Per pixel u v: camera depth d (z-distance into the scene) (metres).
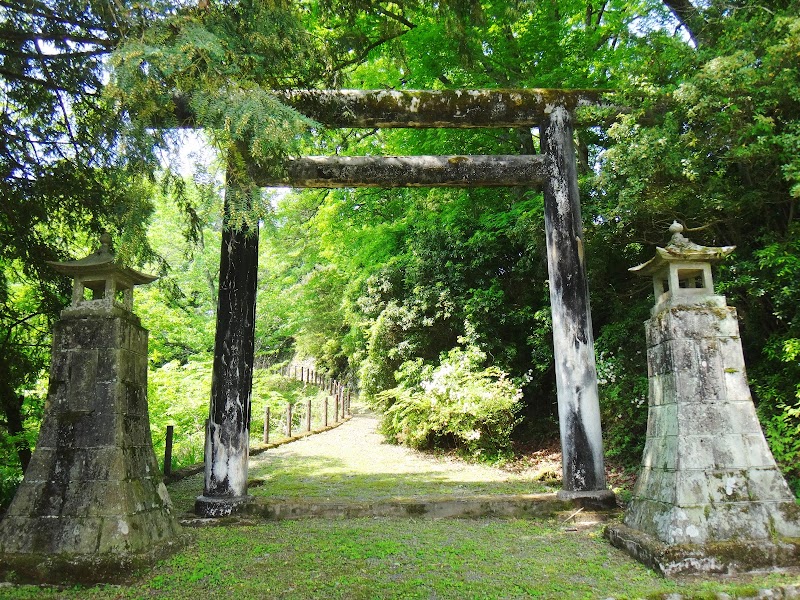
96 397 3.85
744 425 3.81
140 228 4.02
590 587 3.25
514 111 5.96
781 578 3.29
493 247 9.97
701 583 3.24
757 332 6.00
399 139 10.45
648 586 3.24
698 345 3.93
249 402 5.50
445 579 3.41
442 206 10.81
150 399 11.62
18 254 5.92
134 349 4.15
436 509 5.23
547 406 10.15
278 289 20.84
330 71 5.59
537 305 10.04
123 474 3.75
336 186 5.91
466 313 10.01
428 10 6.87
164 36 3.63
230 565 3.72
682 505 3.61
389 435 11.16
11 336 6.09
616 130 5.45
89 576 3.39
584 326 5.66
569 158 5.94
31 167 5.70
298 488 6.59
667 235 6.66
